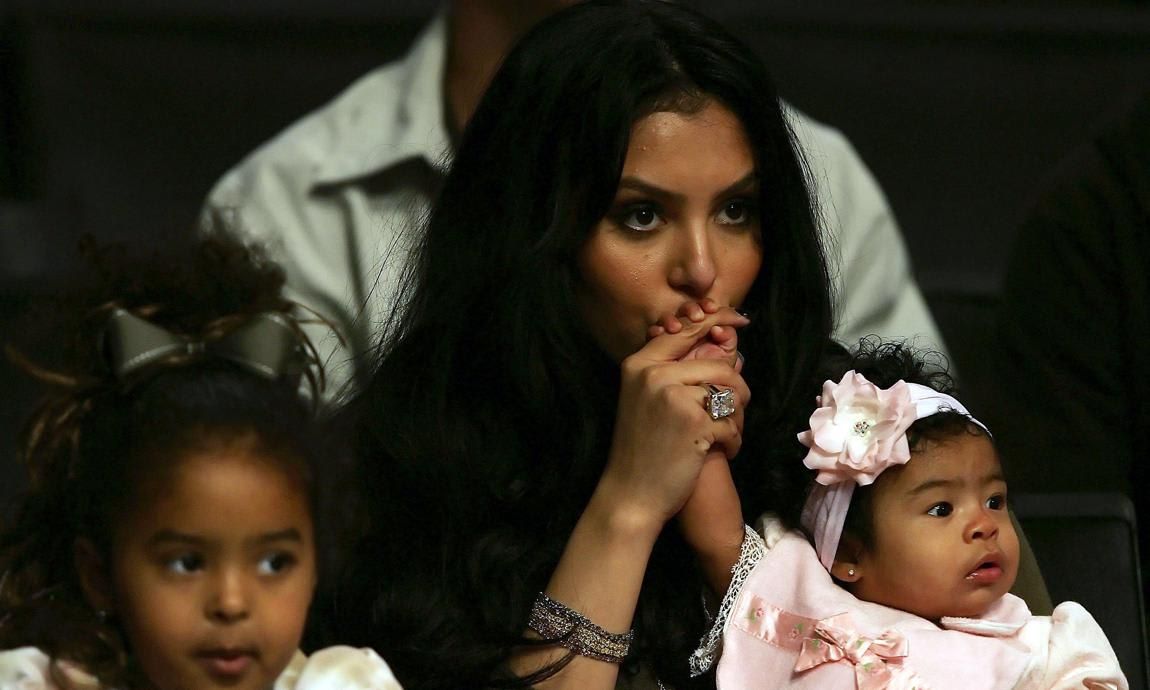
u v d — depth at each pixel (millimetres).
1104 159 13992
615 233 8969
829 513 9070
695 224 8898
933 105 16797
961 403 9539
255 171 14117
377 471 9602
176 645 7332
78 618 7641
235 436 7469
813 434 9016
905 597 8977
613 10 9117
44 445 7816
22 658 7605
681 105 8828
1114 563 10789
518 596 9055
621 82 8797
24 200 16234
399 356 9680
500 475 9367
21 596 7797
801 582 9008
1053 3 18266
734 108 8953
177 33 16312
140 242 15344
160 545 7344
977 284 16125
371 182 13977
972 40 16891
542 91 9031
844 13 16875
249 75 16375
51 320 8297
